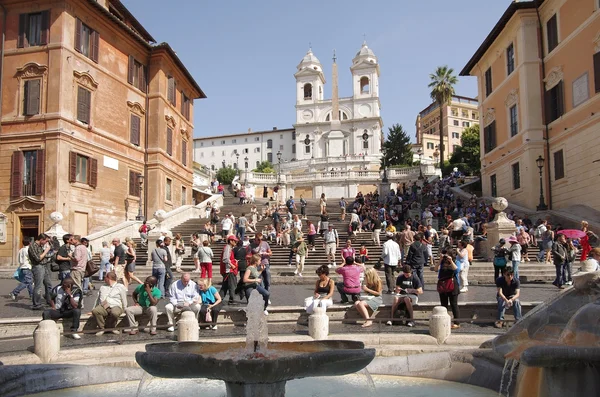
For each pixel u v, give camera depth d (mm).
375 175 55031
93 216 26609
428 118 116562
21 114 24891
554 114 27781
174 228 29859
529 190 28297
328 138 97688
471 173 59531
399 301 11227
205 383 8016
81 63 26094
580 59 25062
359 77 101438
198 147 114188
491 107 34625
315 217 33250
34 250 12773
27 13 25359
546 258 19719
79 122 25797
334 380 8078
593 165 23844
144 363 5559
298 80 104188
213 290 11570
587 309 6180
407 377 8320
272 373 5148
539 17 28891
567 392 5703
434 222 28469
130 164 30406
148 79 32812
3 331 10438
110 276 10812
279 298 14586
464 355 8273
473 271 18438
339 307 11570
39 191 24109
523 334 7152
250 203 42188
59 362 8664
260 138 109625
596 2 23672
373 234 24109
